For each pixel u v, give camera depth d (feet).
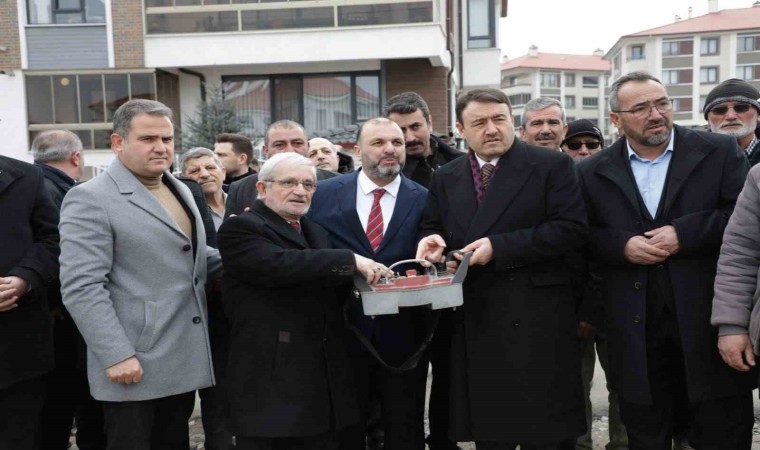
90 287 8.72
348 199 10.55
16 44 46.68
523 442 9.11
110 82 47.14
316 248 9.64
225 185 17.01
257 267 8.87
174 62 46.60
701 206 9.25
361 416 10.22
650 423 9.70
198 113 44.60
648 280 9.36
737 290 8.61
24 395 9.83
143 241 9.12
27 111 47.26
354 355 10.11
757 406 14.69
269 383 9.02
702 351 9.06
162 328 9.13
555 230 9.12
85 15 46.65
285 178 9.29
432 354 10.44
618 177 9.59
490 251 9.01
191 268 9.59
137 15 46.37
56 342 11.53
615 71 230.48
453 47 55.31
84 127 47.42
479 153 9.63
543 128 13.24
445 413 10.53
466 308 9.48
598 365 17.57
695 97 204.44
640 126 9.28
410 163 13.01
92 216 8.91
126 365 8.71
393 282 8.89
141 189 9.33
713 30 201.26
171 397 9.68
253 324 9.16
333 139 42.57
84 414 12.23
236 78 49.19
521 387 9.12
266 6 46.11
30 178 10.02
